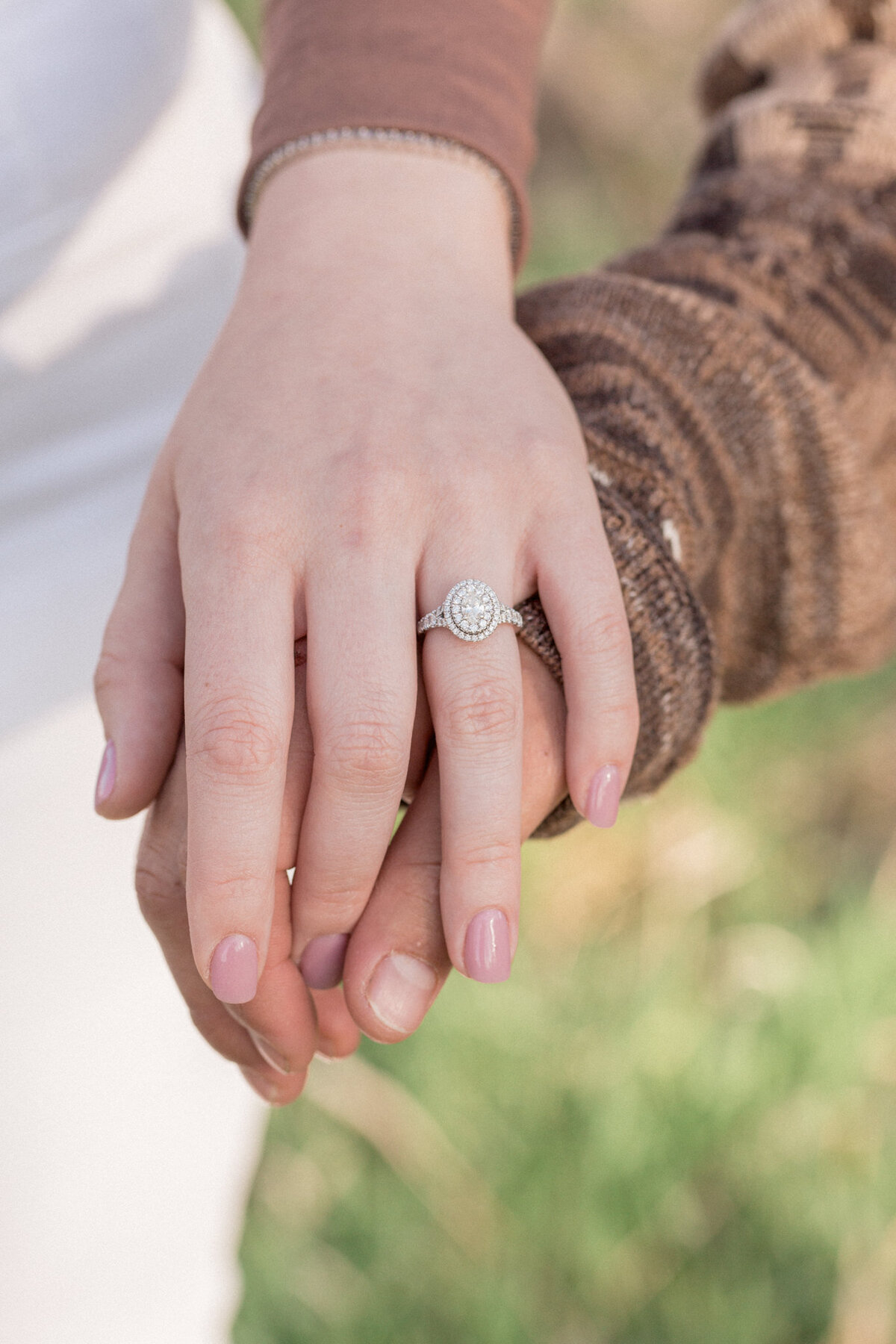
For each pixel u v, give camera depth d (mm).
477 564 431
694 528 466
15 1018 582
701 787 936
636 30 1584
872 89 507
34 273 561
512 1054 808
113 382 596
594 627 435
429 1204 782
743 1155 790
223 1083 635
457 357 452
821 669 512
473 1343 735
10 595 588
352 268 463
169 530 459
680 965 855
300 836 433
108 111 553
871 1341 729
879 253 491
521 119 491
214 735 420
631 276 495
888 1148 782
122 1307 622
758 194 501
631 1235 762
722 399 474
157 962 612
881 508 490
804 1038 811
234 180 617
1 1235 583
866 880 929
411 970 436
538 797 445
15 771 584
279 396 448
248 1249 794
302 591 433
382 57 479
